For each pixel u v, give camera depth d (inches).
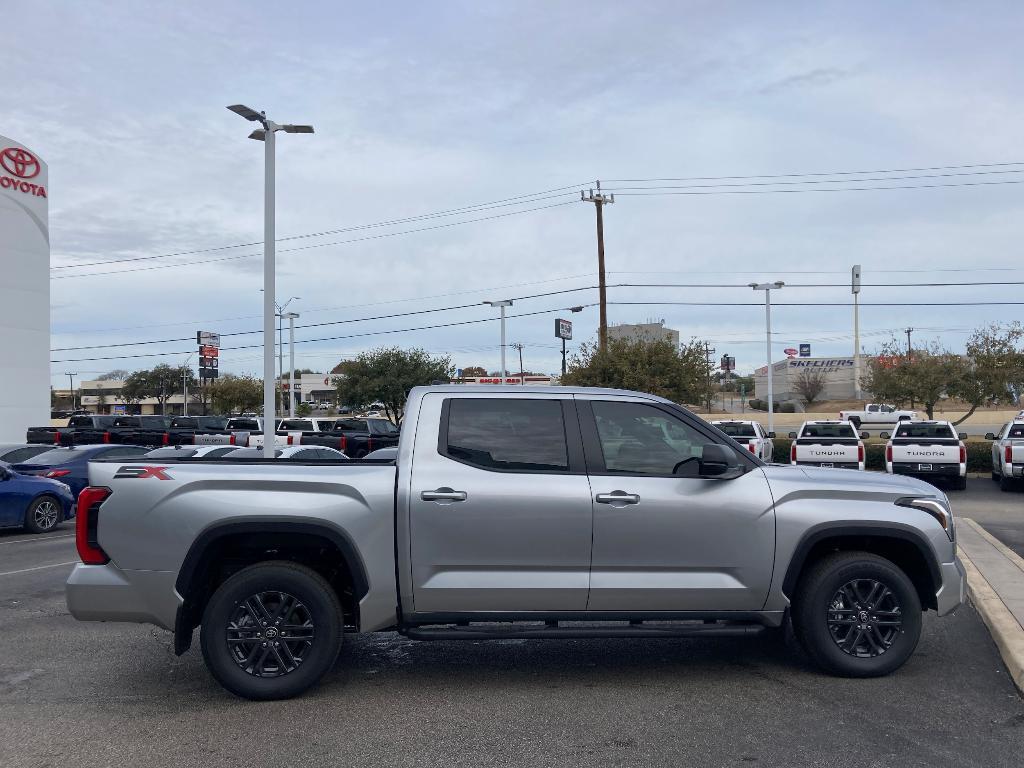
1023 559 386.6
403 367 2194.9
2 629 300.8
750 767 176.1
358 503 218.4
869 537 237.0
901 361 1439.5
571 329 2304.4
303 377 4261.8
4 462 685.9
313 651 217.2
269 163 809.5
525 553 219.9
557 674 242.1
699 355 1408.7
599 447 229.6
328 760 181.2
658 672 243.4
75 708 215.3
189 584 214.5
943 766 176.1
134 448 749.3
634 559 222.7
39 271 1544.0
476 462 225.0
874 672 231.9
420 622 221.5
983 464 1048.2
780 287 1600.6
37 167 1540.4
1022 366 1279.5
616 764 177.9
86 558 217.5
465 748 187.3
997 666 245.3
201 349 2475.4
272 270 812.6
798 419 2669.8
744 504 226.5
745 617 228.5
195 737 194.9
